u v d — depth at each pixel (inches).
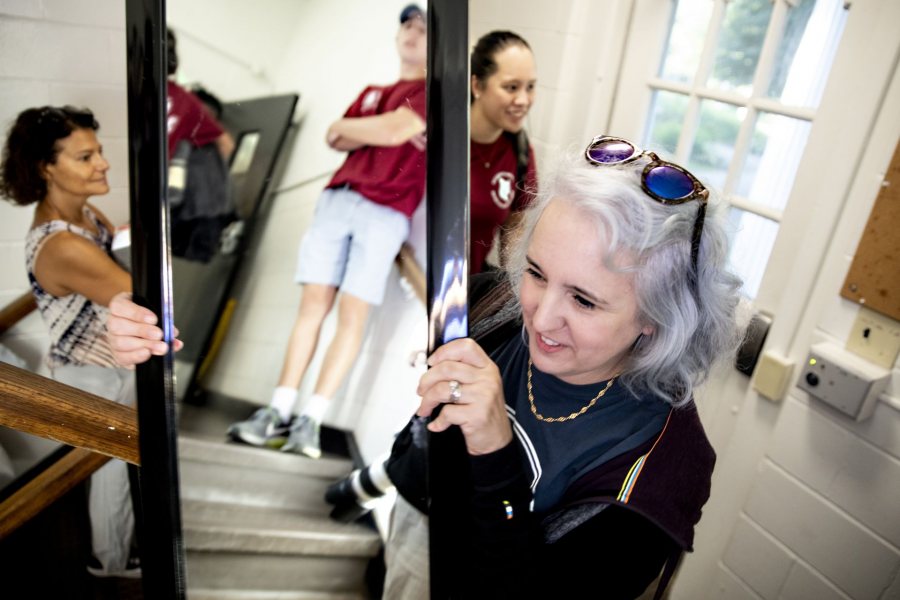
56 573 63.4
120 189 71.2
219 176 52.2
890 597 51.3
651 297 27.2
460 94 28.2
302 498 38.0
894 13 48.7
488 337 36.8
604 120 80.5
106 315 63.6
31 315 69.7
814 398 55.2
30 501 47.0
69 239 61.5
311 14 50.8
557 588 28.5
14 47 62.0
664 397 30.3
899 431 49.6
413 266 42.1
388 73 46.7
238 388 43.0
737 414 64.0
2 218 64.4
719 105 66.7
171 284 33.0
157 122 31.7
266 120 51.3
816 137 56.0
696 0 68.4
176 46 54.5
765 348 59.7
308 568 36.4
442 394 27.0
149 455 33.6
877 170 49.6
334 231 43.4
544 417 32.4
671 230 26.3
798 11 58.1
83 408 32.7
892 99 48.6
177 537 34.6
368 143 44.2
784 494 58.5
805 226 57.4
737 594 64.0
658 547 28.5
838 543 54.4
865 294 50.6
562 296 28.0
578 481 30.2
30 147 61.1
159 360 32.9
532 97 68.4
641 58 74.9
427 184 28.6
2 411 30.0
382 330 40.4
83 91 66.3
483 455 27.4
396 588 34.9
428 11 28.6
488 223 68.5
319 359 41.4
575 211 26.9
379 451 38.0
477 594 29.7
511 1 84.0
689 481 29.5
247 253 48.2
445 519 29.6
